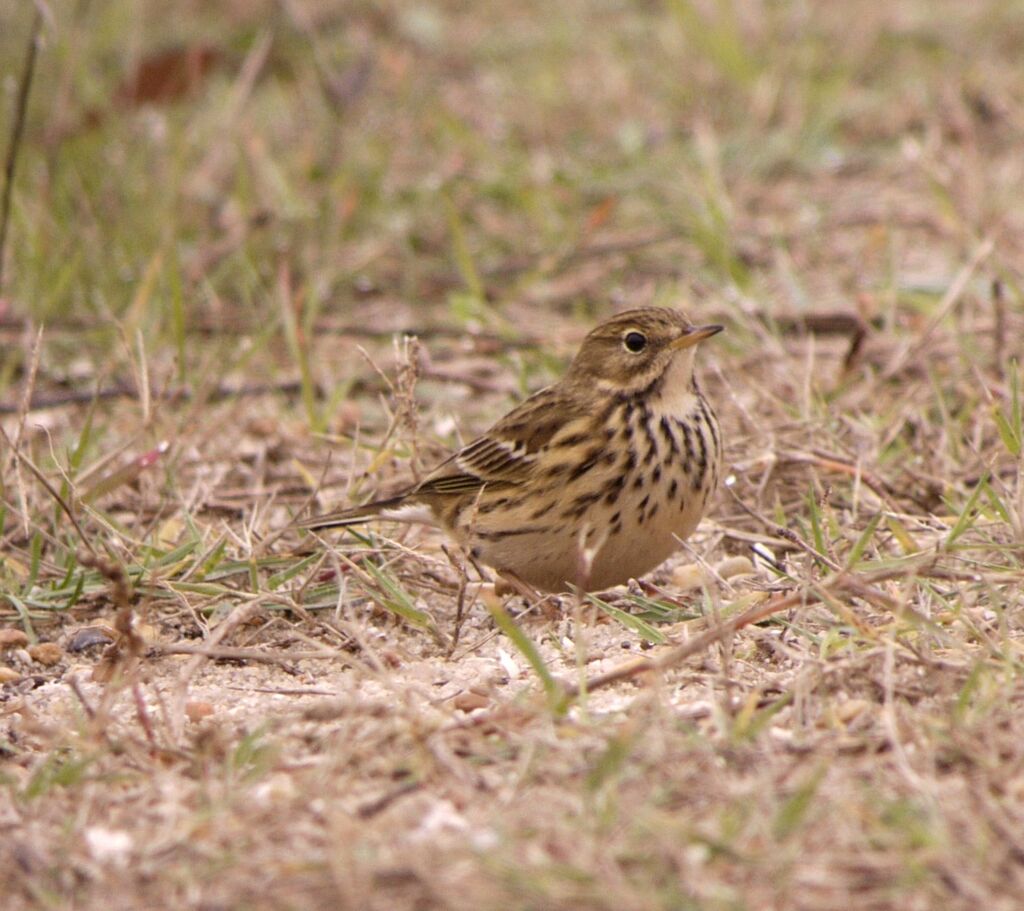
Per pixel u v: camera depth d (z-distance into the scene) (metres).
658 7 24.70
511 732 8.09
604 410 10.59
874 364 14.59
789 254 17.36
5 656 10.30
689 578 11.20
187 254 17.33
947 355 14.44
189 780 8.00
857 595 9.48
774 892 6.59
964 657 8.77
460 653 10.05
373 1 24.45
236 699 9.30
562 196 18.77
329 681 9.63
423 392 14.76
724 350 14.86
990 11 23.48
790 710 8.38
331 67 21.64
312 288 16.31
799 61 21.86
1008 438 10.93
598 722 8.20
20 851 7.29
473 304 16.19
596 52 23.11
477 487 10.92
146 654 10.04
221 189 18.97
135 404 14.62
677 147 19.98
